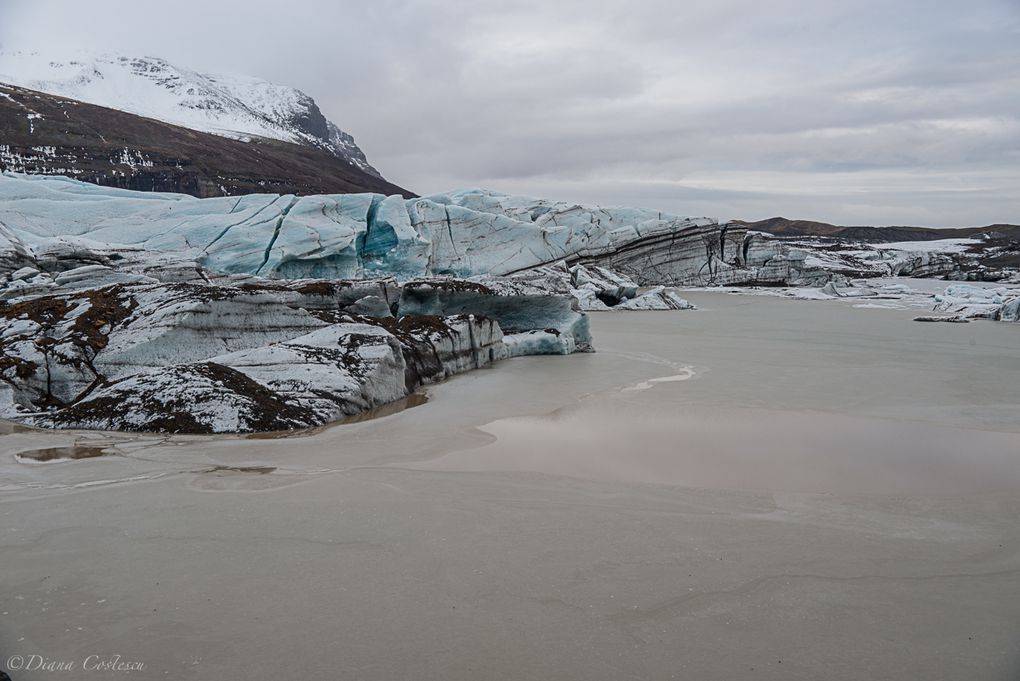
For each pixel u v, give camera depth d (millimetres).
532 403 14469
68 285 21766
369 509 7953
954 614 5840
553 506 8195
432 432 11820
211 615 5605
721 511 8211
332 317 16406
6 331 13867
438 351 17719
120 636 5305
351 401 13172
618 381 17219
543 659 5094
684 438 11789
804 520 7973
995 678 4961
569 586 6176
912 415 13734
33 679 4773
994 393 16047
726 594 6094
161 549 6805
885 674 5000
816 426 12758
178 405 11836
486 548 6938
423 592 6020
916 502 8727
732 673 4973
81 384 13078
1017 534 7645
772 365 20016
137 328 13945
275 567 6449
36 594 5895
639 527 7602
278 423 11766
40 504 8000
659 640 5367
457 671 4930
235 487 8672
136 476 9070
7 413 12102
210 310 14375
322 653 5113
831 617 5754
